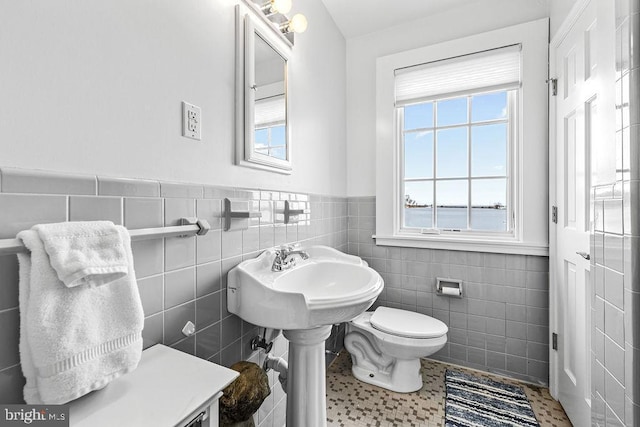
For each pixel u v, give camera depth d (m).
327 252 1.58
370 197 2.21
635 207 0.83
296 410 1.10
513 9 1.79
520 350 1.79
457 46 1.89
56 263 0.49
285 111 1.40
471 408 1.53
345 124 2.22
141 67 0.78
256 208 1.22
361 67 2.22
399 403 1.57
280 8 1.19
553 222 1.63
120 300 0.58
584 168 1.31
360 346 1.84
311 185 1.71
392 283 2.12
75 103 0.64
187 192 0.90
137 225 0.76
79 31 0.65
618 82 0.90
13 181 0.55
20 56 0.56
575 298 1.40
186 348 0.90
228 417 0.89
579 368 1.35
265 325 0.95
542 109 1.70
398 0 1.84
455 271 1.94
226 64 1.06
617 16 0.90
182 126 0.89
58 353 0.48
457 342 1.95
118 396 0.58
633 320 0.84
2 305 0.53
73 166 0.64
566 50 1.47
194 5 0.93
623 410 0.89
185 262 0.90
